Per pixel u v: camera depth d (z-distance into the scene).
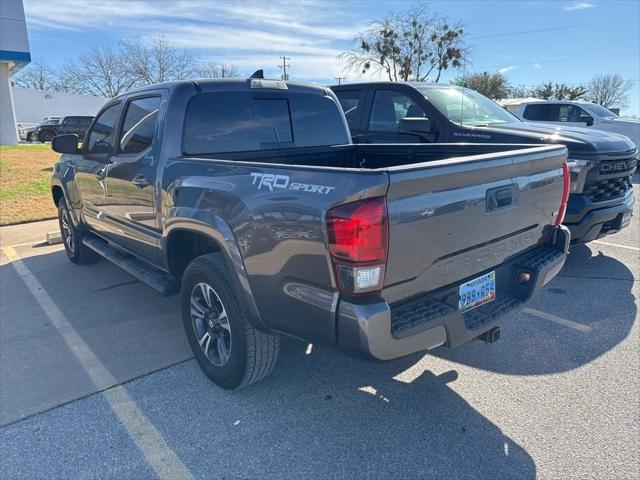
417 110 5.97
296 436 2.62
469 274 2.57
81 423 2.76
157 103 3.51
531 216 2.91
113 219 4.27
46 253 6.43
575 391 2.98
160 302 4.58
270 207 2.36
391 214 2.05
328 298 2.17
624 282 4.80
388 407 2.86
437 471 2.35
